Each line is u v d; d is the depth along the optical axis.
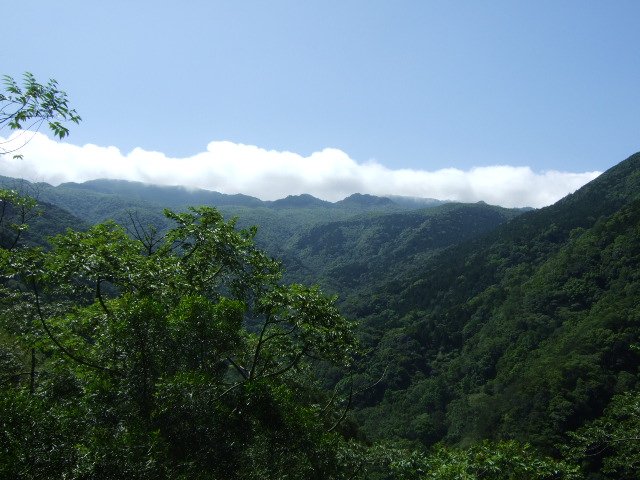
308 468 6.12
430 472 7.76
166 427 5.53
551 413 30.08
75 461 4.40
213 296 8.73
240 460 5.68
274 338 8.30
